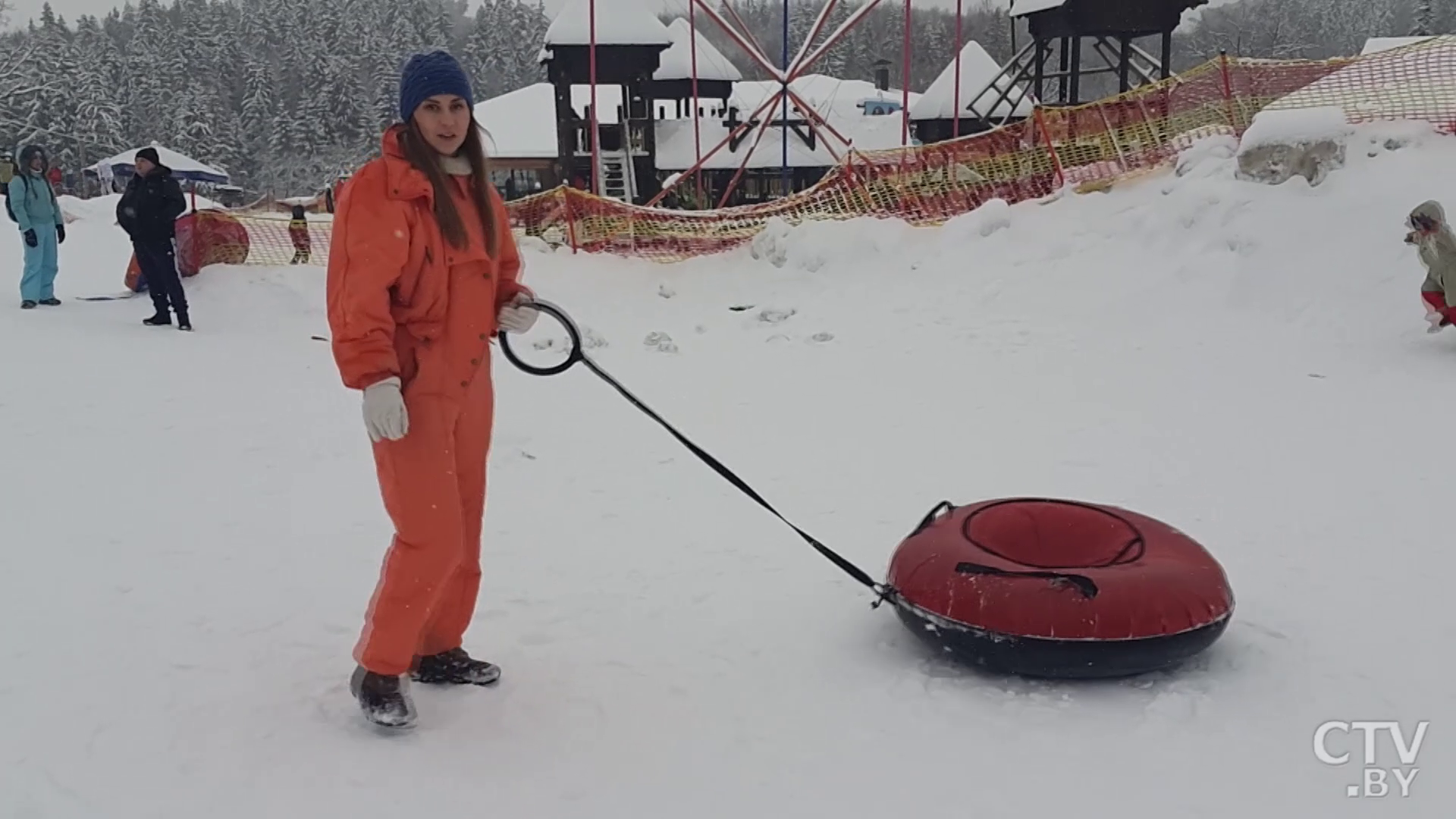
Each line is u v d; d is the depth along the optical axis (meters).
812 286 12.69
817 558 4.34
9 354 8.17
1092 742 2.88
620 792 2.62
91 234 20.66
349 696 3.07
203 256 12.27
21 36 79.31
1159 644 3.08
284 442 5.99
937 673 3.30
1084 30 17.56
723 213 14.80
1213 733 2.91
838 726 2.96
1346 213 9.95
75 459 5.49
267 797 2.54
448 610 3.11
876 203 14.47
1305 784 2.67
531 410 7.02
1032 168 13.87
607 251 14.56
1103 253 11.28
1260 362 7.98
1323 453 5.71
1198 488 5.20
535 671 3.28
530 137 28.64
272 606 3.71
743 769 2.73
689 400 7.45
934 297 11.30
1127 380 7.73
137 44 76.25
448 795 2.58
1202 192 11.09
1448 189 9.84
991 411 6.97
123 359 8.30
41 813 2.45
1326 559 4.20
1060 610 3.09
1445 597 3.80
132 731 2.83
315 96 74.44
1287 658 3.35
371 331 2.64
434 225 2.76
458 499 2.86
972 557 3.32
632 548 4.43
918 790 2.64
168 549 4.24
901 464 5.78
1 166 23.80
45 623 3.49
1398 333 8.20
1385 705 3.05
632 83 22.11
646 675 3.27
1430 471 5.32
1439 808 2.56
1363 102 12.40
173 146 69.56
